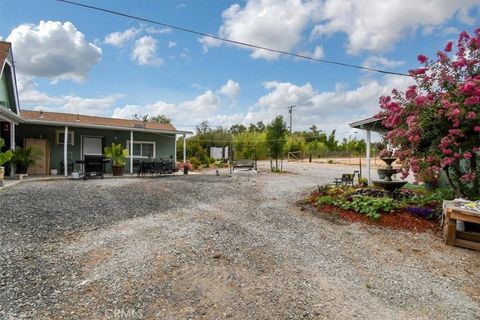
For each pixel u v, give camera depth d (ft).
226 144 97.50
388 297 10.85
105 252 13.79
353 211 21.93
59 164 47.01
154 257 13.28
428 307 10.28
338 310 9.78
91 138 49.88
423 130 20.39
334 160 102.32
